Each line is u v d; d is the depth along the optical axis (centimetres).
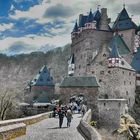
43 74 14262
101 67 11800
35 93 13712
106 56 11869
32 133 2553
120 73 11281
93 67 12044
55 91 13838
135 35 13662
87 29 13450
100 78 11700
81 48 13675
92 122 5897
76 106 6700
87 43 13338
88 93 11175
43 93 13112
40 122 3772
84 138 2294
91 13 13712
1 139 1961
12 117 7362
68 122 3294
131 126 7956
